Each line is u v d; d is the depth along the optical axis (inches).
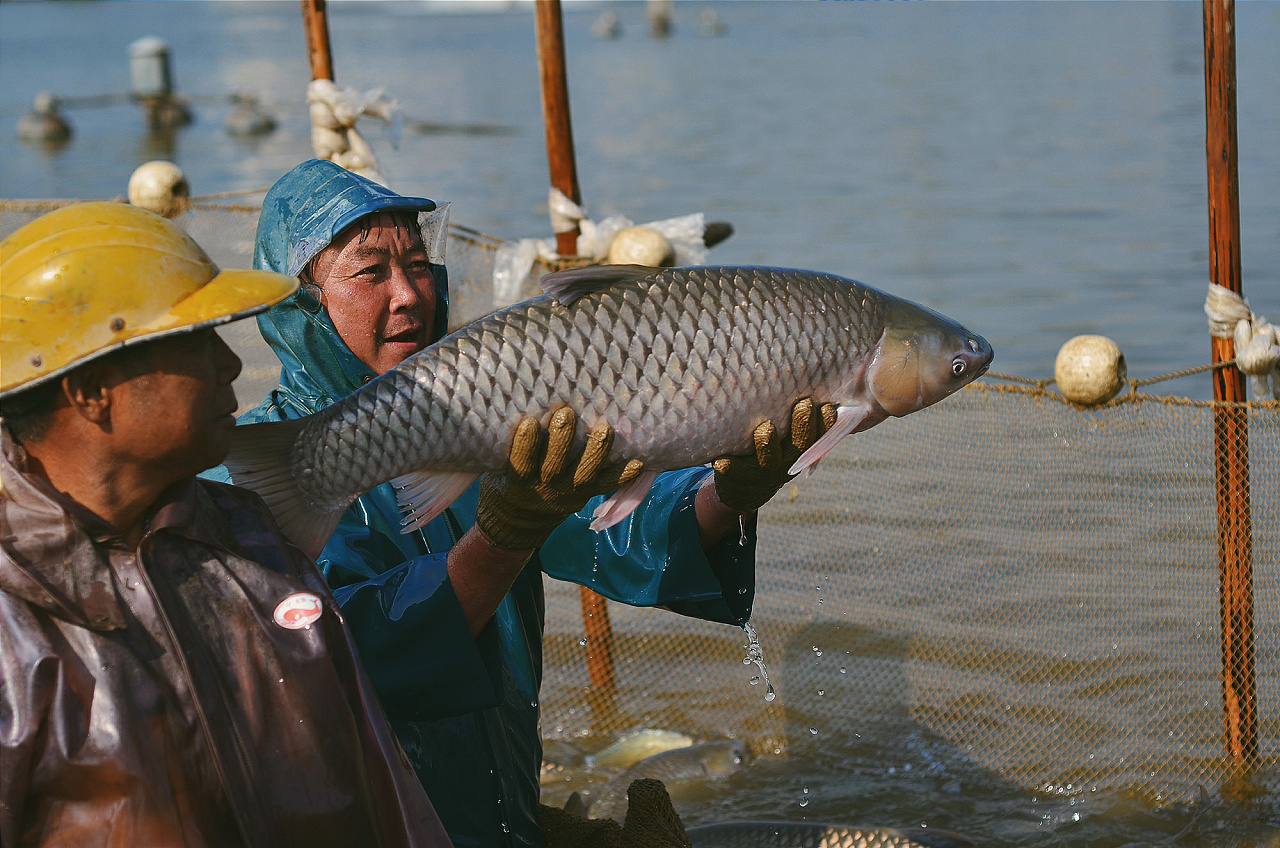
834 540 213.9
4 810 72.7
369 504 109.3
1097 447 188.4
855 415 97.2
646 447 92.5
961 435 205.3
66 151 999.6
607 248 203.6
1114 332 391.9
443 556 98.7
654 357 90.8
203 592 80.6
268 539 85.0
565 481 91.6
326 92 207.5
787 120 1112.2
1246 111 898.7
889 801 168.1
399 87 1781.5
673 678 201.3
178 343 77.6
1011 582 196.7
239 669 80.4
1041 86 1323.8
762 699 193.0
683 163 855.1
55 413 77.1
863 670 192.1
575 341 89.7
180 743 77.3
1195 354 362.9
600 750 189.3
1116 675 181.2
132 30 5359.3
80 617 75.5
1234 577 165.2
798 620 202.7
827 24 3786.9
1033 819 161.5
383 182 210.8
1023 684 182.7
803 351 94.4
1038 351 376.8
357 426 89.2
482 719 111.5
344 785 82.0
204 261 80.6
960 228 577.9
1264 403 162.1
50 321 75.1
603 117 1215.6
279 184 115.4
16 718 73.2
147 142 1064.2
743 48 2527.1
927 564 205.0
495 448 90.6
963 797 167.6
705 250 214.5
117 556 78.4
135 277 76.3
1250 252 475.8
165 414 77.5
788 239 568.4
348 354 111.5
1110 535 187.0
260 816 79.0
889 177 748.0
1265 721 166.9
